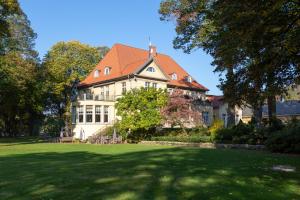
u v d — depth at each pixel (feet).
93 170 46.50
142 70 185.37
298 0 39.83
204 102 203.92
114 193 31.91
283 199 30.55
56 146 117.60
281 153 81.56
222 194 31.91
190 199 29.81
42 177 40.83
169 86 201.57
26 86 179.11
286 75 43.98
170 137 130.93
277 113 187.01
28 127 237.86
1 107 184.96
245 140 103.65
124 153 81.35
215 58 53.98
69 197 30.55
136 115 139.23
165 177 40.40
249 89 46.29
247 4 41.34
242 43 42.63
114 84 191.93
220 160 60.90
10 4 113.50
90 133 178.29
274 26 40.98
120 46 212.43
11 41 184.65
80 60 232.12
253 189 34.45
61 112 236.43
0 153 84.38
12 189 34.24
